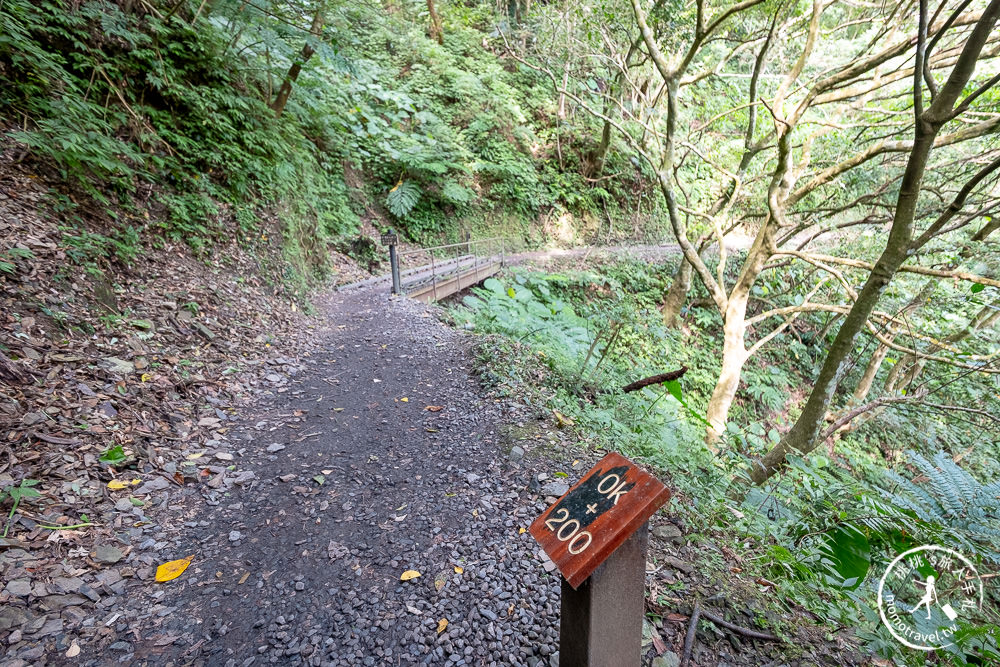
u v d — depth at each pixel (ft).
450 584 7.80
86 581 7.29
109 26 17.56
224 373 15.12
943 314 27.99
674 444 13.79
